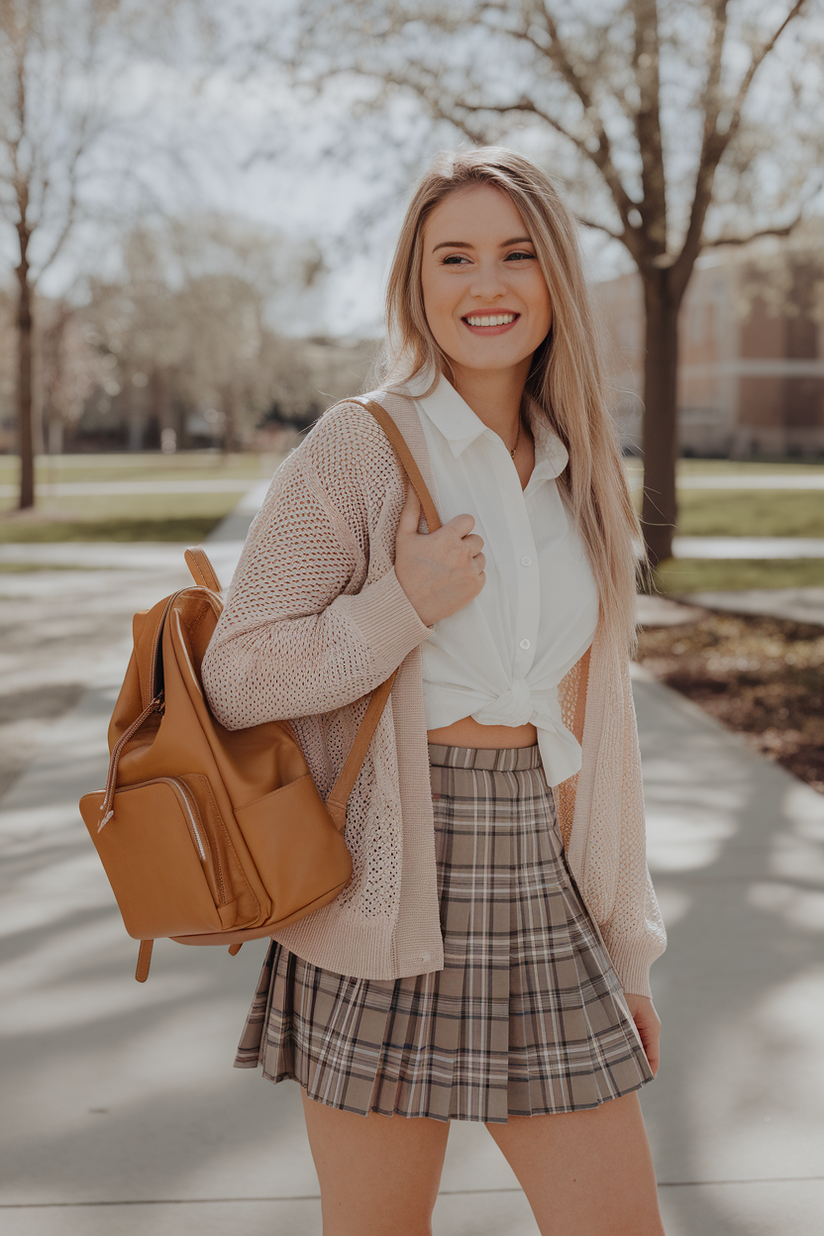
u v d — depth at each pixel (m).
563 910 1.72
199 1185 2.56
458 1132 2.81
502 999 1.63
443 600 1.59
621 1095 1.68
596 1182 1.65
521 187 1.73
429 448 1.70
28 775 5.88
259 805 1.55
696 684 8.30
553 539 1.80
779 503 26.64
